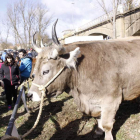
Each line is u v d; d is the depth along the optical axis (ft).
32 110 17.29
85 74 10.07
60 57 9.57
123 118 13.98
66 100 19.30
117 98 10.34
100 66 10.06
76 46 10.59
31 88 9.65
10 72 17.33
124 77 10.50
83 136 11.93
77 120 14.30
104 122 10.16
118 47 11.03
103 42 11.44
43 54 9.48
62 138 11.81
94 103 10.43
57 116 15.28
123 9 48.03
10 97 17.83
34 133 12.76
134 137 11.36
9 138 5.69
